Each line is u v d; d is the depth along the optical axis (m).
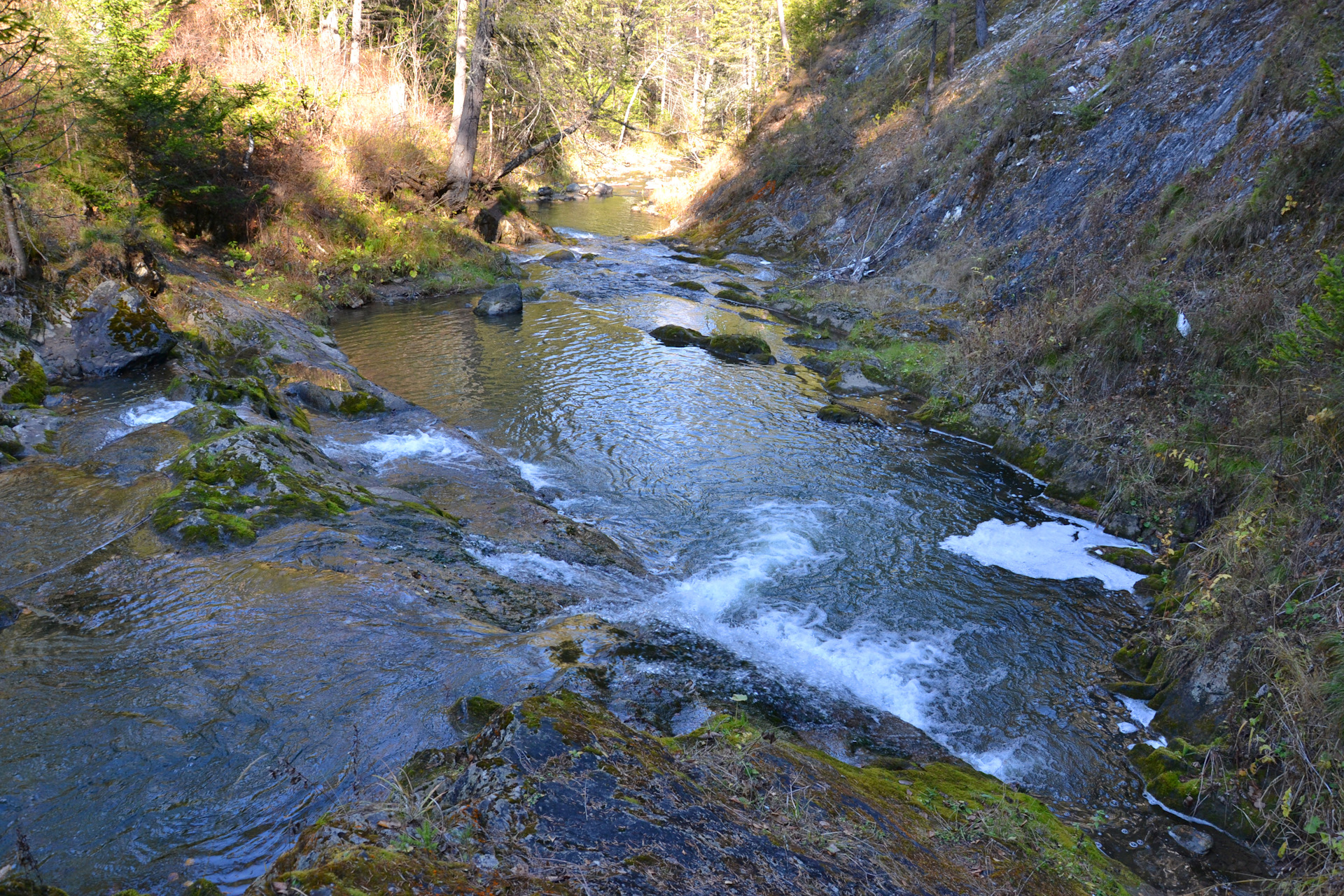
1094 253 13.12
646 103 45.06
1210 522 7.84
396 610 5.30
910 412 11.95
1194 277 10.39
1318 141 9.84
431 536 6.79
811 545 7.98
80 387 9.25
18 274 9.62
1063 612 7.02
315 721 4.08
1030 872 3.64
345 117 19.88
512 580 6.29
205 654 4.64
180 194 14.69
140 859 3.15
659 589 6.91
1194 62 14.49
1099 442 9.49
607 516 8.33
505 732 3.28
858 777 4.12
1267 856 4.41
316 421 9.76
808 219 23.11
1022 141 16.89
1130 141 14.39
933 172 19.31
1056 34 18.94
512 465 9.30
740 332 15.71
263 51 20.02
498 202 25.00
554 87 23.78
